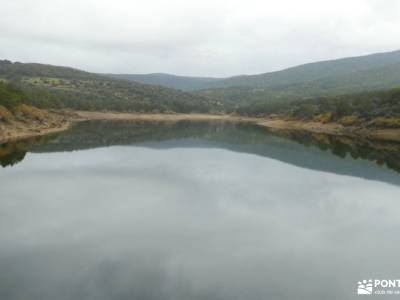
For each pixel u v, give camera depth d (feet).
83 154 224.74
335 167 200.85
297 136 385.70
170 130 436.76
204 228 102.12
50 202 120.98
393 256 87.20
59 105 536.01
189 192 139.54
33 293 66.18
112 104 643.45
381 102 406.41
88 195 130.93
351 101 458.09
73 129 387.55
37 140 277.44
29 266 76.54
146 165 193.57
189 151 255.50
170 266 78.84
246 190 145.07
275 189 147.95
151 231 98.63
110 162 199.52
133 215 111.04
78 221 104.12
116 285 69.92
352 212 120.37
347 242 95.20
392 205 129.39
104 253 84.07
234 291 69.41
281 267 80.07
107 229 98.89
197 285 71.00
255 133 419.54
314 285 72.84
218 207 121.60
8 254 81.87
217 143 310.04
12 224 99.91
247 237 96.58
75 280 71.36
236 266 79.87
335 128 431.84
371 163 215.72
